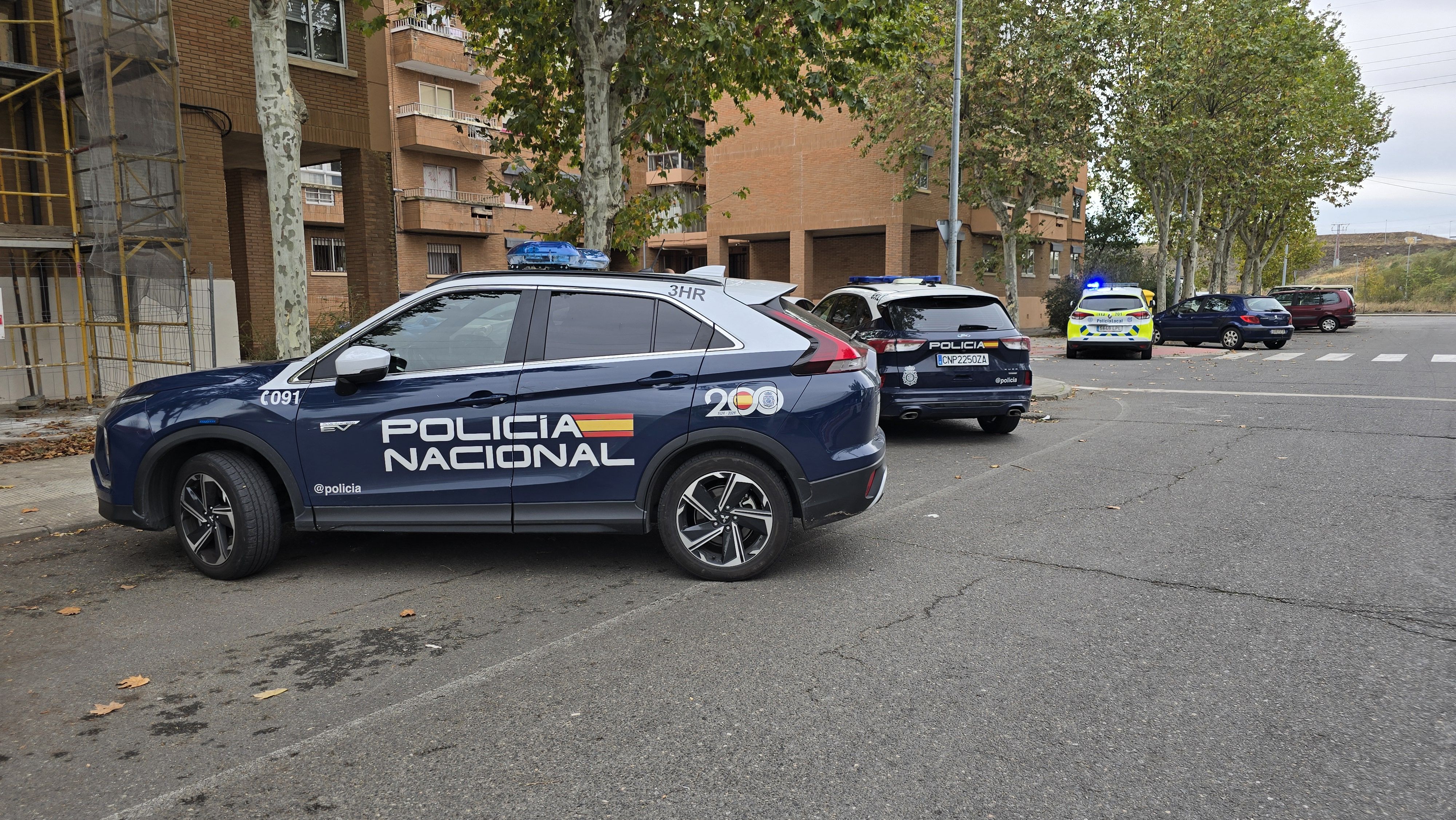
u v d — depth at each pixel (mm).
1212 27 26969
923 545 5477
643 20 11742
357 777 2832
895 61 11672
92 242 11297
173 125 11672
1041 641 3891
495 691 3457
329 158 16594
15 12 11656
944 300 9281
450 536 5828
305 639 4043
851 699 3344
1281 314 23688
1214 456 8352
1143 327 20953
